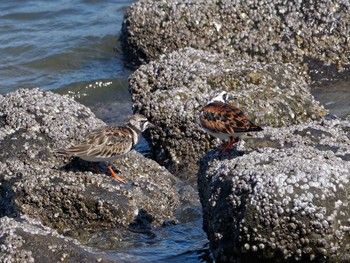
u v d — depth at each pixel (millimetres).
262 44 18906
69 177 11898
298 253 9656
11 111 13219
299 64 18797
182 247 11445
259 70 15586
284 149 11336
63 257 9914
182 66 15836
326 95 17922
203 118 12039
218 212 10219
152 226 11938
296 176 9734
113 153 12055
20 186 11703
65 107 13328
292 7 18953
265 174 9867
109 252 11117
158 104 14500
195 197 12977
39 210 11680
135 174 12883
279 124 14320
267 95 14562
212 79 15320
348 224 9617
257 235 9688
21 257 9797
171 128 14391
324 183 9656
